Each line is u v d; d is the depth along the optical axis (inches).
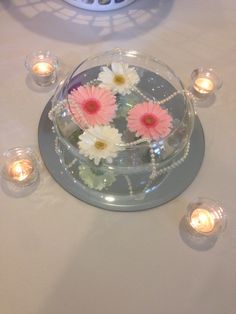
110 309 15.1
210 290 15.9
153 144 17.9
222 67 23.5
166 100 19.8
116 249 16.5
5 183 17.7
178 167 18.8
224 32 25.2
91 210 17.4
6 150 18.8
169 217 17.5
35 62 21.5
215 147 20.0
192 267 16.4
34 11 24.6
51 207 17.3
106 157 17.4
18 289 15.2
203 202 17.8
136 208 17.5
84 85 19.4
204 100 21.8
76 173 18.1
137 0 26.0
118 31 24.3
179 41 24.4
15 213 17.0
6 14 24.3
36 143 19.2
